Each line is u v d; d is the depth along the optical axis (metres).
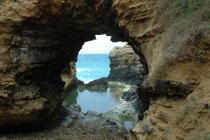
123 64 43.88
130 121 17.75
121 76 43.78
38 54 12.77
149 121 7.62
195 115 5.74
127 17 10.22
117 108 21.91
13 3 11.19
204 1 7.72
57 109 15.45
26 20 11.41
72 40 15.18
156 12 9.26
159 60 7.99
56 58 14.73
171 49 7.43
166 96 7.45
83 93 32.06
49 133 12.77
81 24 12.84
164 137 6.52
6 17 11.09
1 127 11.84
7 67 11.18
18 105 11.50
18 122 12.02
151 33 9.26
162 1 9.06
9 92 11.05
